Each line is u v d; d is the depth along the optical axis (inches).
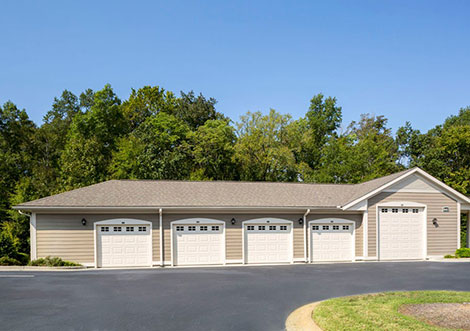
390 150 2007.9
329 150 1723.7
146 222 767.1
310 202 842.2
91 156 1519.4
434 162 1567.4
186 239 782.5
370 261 821.9
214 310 394.0
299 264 776.3
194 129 1979.6
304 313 382.9
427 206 863.7
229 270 666.2
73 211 741.9
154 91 2076.8
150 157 1502.2
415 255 853.8
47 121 2220.7
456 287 520.1
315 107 2114.9
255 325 348.2
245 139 1680.6
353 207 826.8
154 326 341.4
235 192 863.7
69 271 644.7
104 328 334.6
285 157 1642.5
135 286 506.9
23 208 713.0
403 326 329.7
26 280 540.4
